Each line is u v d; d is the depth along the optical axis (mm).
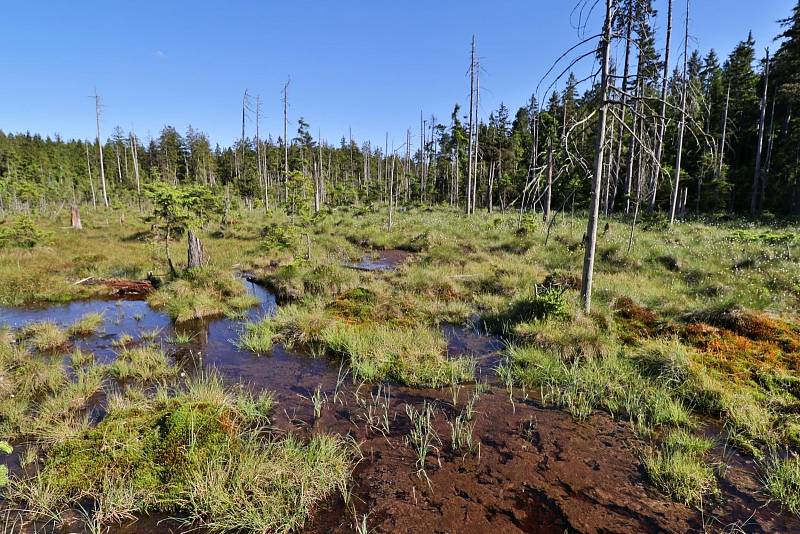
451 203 46312
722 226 21094
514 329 8320
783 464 4273
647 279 12117
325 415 5438
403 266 14836
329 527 3584
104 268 14562
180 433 4484
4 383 5969
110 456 4211
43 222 29156
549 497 3939
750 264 12141
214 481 3875
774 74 28141
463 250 18125
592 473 4293
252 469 4031
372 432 5047
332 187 48156
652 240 16234
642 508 3811
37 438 4758
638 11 7098
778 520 3674
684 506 3844
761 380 6043
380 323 9086
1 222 25391
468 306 10297
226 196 35062
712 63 37875
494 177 44969
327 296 11266
